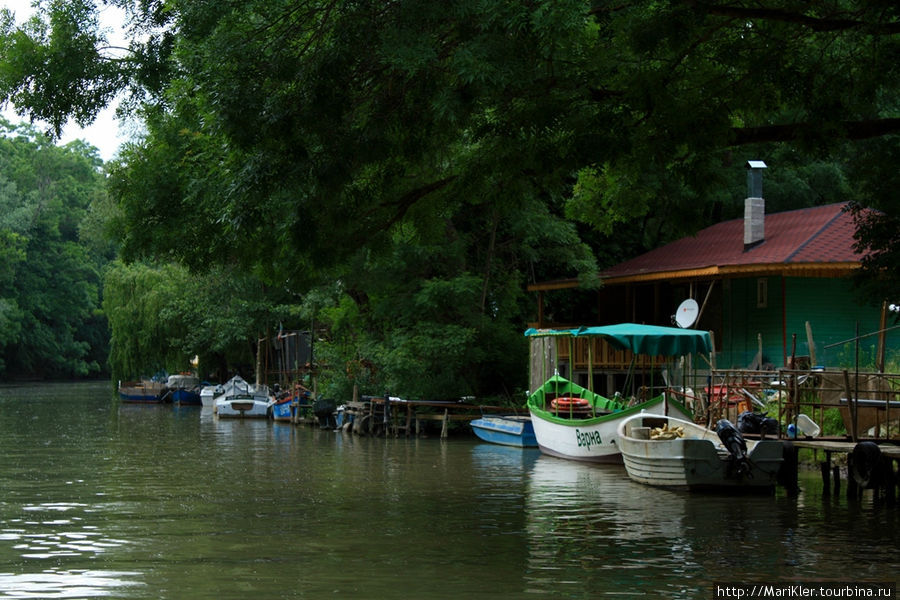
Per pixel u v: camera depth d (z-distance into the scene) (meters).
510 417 32.88
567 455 26.88
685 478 19.67
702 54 15.43
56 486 20.95
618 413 24.59
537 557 13.34
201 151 17.67
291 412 42.34
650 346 24.22
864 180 16.34
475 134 14.79
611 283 36.16
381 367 37.38
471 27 12.98
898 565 12.79
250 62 13.77
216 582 11.81
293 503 18.39
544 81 14.07
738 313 31.86
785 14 13.62
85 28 15.67
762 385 24.95
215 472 23.83
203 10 14.05
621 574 12.27
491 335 37.78
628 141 14.14
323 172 14.02
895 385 21.14
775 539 14.63
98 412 52.69
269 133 13.63
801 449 24.42
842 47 16.39
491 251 37.47
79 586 11.60
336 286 39.41
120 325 63.12
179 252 17.66
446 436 34.75
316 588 11.50
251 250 17.38
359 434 36.66
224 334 54.19
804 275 29.64
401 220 18.05
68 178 121.06
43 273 109.62
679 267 33.03
